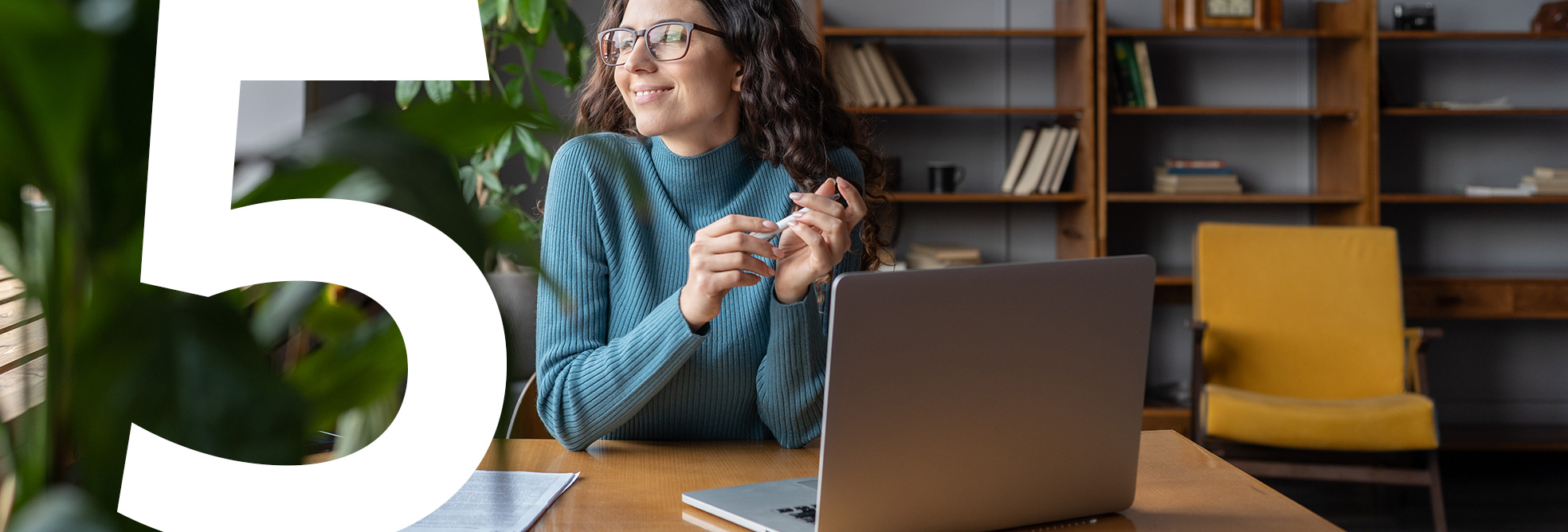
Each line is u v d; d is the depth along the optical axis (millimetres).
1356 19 3602
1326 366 3129
